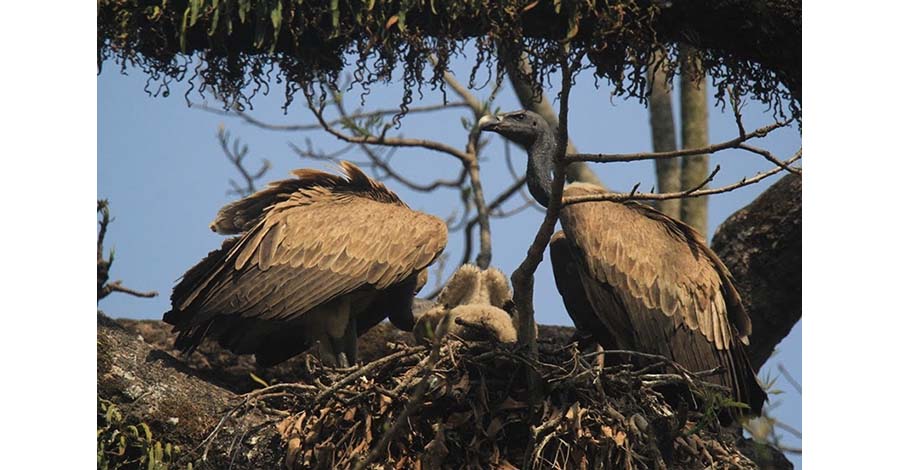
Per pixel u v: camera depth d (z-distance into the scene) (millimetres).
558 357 12070
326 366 12922
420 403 10500
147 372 11852
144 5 12766
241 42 13039
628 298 13234
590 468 11188
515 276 10852
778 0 12805
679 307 13250
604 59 13031
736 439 13094
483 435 11320
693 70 14391
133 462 11531
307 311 13188
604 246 13352
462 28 12836
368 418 11266
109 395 11586
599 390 11344
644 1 12750
